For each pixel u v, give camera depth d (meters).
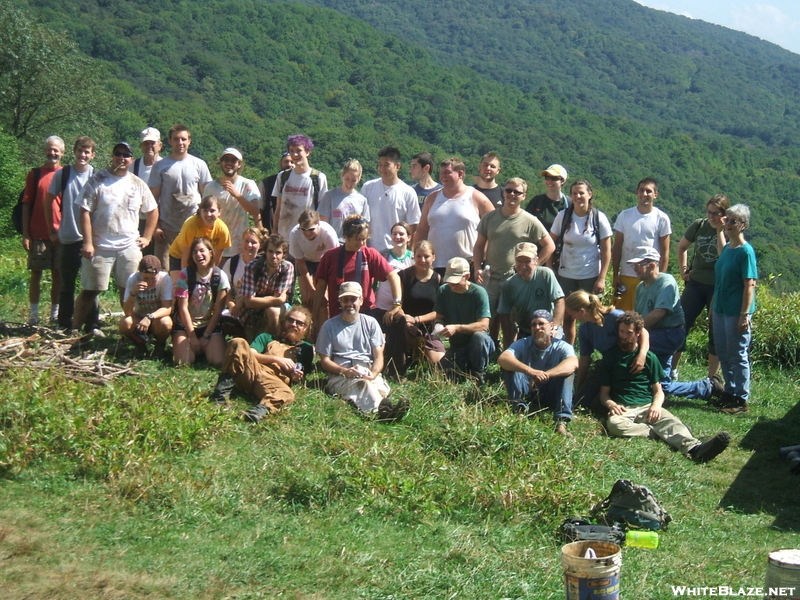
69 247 9.45
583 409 8.40
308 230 9.08
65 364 7.79
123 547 5.29
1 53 41.72
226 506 5.92
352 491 6.20
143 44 103.38
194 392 7.54
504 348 9.33
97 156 44.22
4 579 4.84
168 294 8.58
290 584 5.06
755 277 8.88
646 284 9.19
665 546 5.93
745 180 87.88
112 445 6.31
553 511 6.22
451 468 6.72
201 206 8.97
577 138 96.75
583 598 4.50
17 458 6.04
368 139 73.12
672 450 7.89
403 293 9.13
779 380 10.73
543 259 9.38
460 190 9.68
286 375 7.96
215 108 90.50
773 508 6.72
